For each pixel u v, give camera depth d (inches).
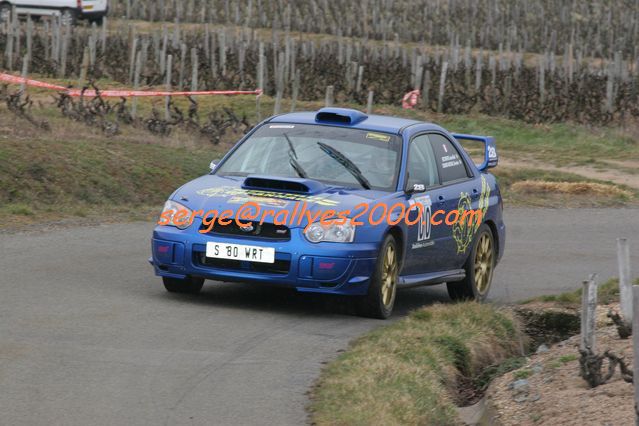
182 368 714.2
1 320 809.5
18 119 1904.5
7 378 665.6
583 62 4439.0
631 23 5132.9
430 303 1058.1
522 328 952.9
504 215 1756.9
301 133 997.2
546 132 2952.8
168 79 2824.8
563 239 1529.3
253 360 746.2
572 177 2223.2
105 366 706.2
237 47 3617.1
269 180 919.0
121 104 2159.2
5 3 4158.5
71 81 3117.6
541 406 655.1
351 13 5344.5
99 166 1609.3
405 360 754.2
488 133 2940.5
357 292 895.1
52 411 609.6
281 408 640.4
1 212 1348.4
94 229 1321.4
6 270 1016.2
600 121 3115.2
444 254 1019.3
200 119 2674.7
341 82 3329.2
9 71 3201.3
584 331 688.4
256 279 885.8
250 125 2327.8
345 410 624.1
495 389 715.4
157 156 1774.1
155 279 1024.2
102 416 606.9
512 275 1242.6
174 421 606.2
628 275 812.6
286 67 3191.4
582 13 5787.4
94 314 850.1
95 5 4296.3
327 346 800.9
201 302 928.9
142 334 796.6
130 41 3663.9
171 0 5236.2
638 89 3444.9
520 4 5762.8
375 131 995.3
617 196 2010.3
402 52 3715.6
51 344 750.5
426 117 3043.8
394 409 637.3
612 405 626.2
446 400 698.2
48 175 1505.9
